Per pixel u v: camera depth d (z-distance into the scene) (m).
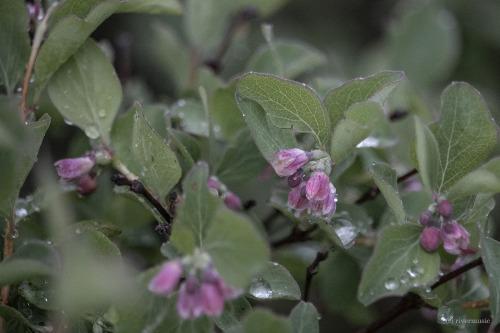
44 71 0.32
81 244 0.30
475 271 0.34
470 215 0.31
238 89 0.31
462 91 0.31
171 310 0.30
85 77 0.33
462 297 0.33
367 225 0.33
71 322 0.31
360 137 0.31
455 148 0.31
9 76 0.33
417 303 0.33
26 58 0.33
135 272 0.34
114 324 0.30
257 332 0.29
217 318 0.30
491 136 0.31
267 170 0.35
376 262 0.30
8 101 0.31
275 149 0.32
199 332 0.30
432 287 0.32
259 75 0.31
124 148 0.33
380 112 0.30
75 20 0.32
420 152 0.30
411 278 0.30
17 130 0.29
